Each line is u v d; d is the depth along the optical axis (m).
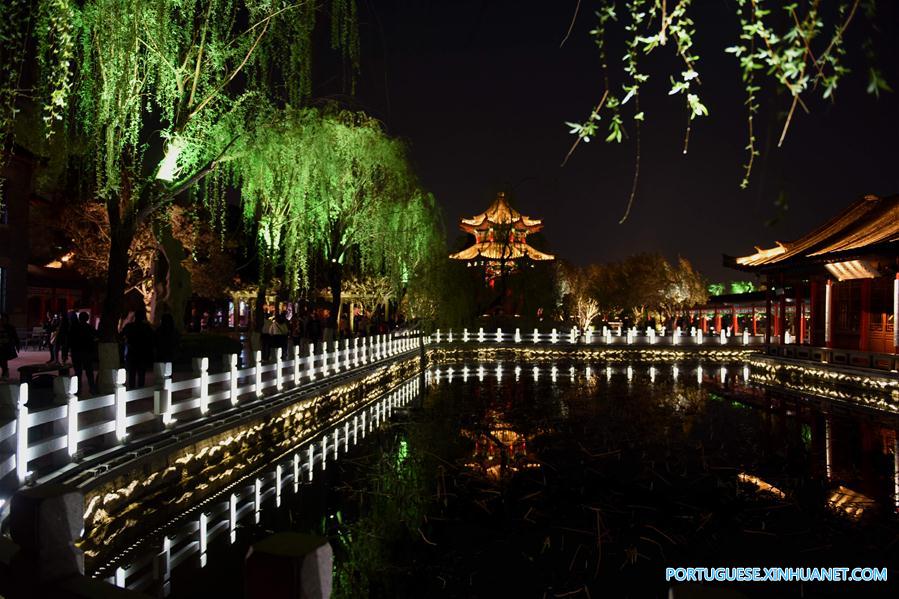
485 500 10.05
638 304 64.12
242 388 13.45
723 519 9.12
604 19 2.54
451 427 16.48
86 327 13.37
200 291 34.78
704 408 19.98
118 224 12.98
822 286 28.20
